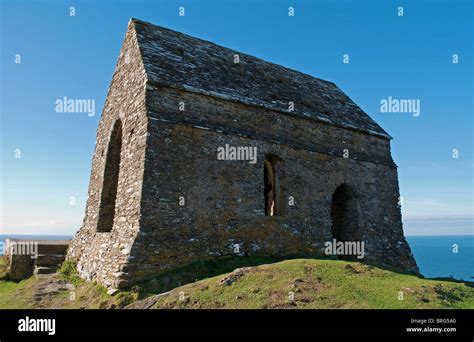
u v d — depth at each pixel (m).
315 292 8.92
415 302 8.50
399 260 19.06
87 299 11.47
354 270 10.78
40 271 15.82
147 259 11.74
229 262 13.16
